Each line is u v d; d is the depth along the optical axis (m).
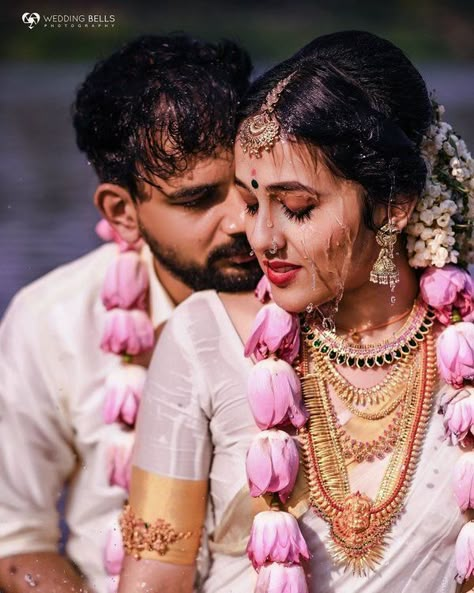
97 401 3.05
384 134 2.00
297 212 2.02
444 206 2.12
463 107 10.64
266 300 2.18
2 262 5.52
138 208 2.74
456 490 2.10
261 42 22.20
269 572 2.06
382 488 2.11
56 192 7.55
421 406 2.14
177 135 2.56
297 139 1.97
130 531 2.20
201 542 2.23
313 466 2.11
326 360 2.15
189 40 2.94
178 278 2.72
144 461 2.20
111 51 3.29
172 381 2.19
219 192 2.60
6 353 3.13
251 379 2.11
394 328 2.17
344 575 2.11
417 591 2.12
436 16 21.12
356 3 22.97
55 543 3.13
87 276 3.14
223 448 2.17
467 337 2.14
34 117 11.77
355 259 2.06
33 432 3.10
